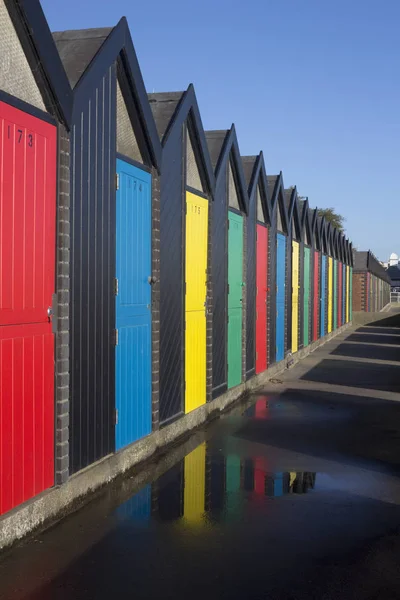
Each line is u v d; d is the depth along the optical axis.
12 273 4.79
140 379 7.42
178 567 4.55
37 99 5.17
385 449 8.09
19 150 4.86
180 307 8.81
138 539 5.03
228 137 11.05
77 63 6.04
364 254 54.00
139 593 4.16
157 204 7.83
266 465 7.30
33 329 5.08
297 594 4.19
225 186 11.09
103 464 6.35
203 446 8.21
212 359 10.27
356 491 6.37
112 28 6.36
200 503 5.93
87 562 4.59
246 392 12.59
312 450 8.02
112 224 6.57
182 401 8.89
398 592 4.23
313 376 15.40
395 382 14.34
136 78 6.92
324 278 26.20
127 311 7.04
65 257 5.50
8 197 4.72
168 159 8.20
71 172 5.64
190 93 8.93
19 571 4.42
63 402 5.50
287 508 5.83
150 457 7.62
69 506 5.65
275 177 15.85
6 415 4.73
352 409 10.89
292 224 18.48
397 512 5.75
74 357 5.75
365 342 26.59
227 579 4.38
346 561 4.69
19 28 4.86
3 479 4.71
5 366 4.71
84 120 5.88
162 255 8.09
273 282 15.38
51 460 5.40
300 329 19.95
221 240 10.88
